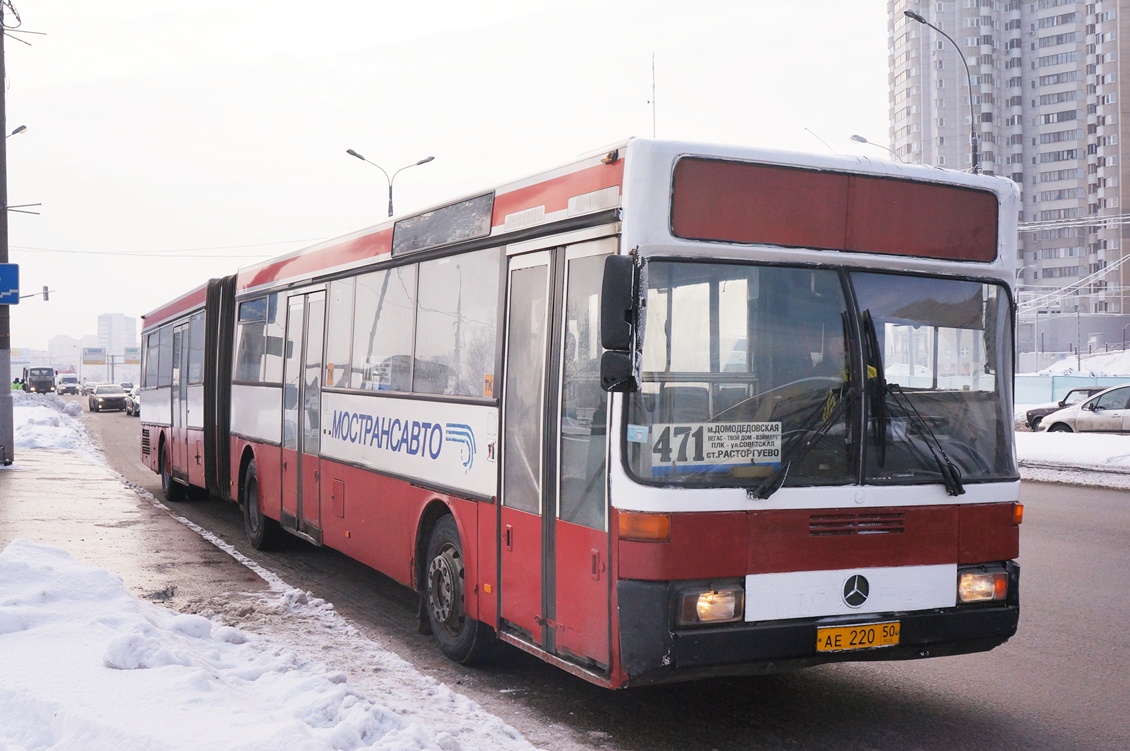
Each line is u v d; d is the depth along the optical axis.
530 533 6.22
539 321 6.25
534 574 6.16
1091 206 126.81
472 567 6.95
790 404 5.47
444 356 7.52
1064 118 128.25
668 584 5.18
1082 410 27.61
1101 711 6.20
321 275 10.27
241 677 6.07
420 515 7.73
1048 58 128.88
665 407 5.30
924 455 5.69
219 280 14.26
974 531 5.77
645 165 5.35
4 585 7.12
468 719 5.76
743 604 5.27
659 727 5.90
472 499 6.94
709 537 5.23
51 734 4.89
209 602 8.88
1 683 5.38
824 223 5.63
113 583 7.43
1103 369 74.75
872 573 5.52
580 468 5.72
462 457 7.12
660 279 5.32
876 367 5.62
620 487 5.29
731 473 5.35
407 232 8.34
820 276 5.61
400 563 8.12
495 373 6.72
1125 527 13.40
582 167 5.88
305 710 5.25
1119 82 123.25
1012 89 129.75
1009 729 5.88
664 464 5.28
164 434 17.72
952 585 5.70
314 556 11.56
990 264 6.01
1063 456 22.94
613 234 5.52
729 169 5.48
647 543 5.20
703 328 5.38
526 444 6.31
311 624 8.18
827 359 5.57
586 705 6.30
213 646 6.77
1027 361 100.00
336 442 9.62
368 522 8.80
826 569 5.42
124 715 4.95
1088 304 125.06
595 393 5.62
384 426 8.52
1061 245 128.12
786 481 5.39
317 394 10.19
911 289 5.79
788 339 5.51
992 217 6.04
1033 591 9.53
